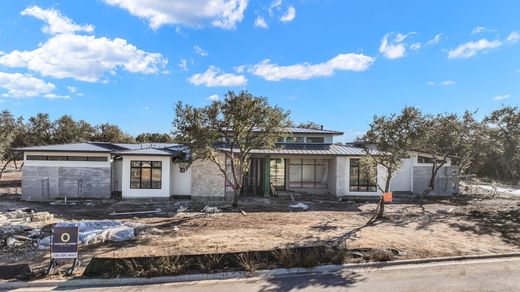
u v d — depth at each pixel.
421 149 26.12
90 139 49.91
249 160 24.67
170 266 9.50
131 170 24.02
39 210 19.53
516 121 22.67
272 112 19.58
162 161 24.20
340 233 14.14
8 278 9.12
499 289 8.52
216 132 19.38
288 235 13.71
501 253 11.59
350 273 9.72
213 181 24.39
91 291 8.45
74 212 19.00
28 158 23.78
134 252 11.12
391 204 23.06
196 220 16.86
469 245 12.61
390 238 13.38
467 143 25.92
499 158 30.22
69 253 9.53
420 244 12.57
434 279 9.22
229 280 9.18
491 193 30.03
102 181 24.34
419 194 28.25
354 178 26.25
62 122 44.03
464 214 19.25
